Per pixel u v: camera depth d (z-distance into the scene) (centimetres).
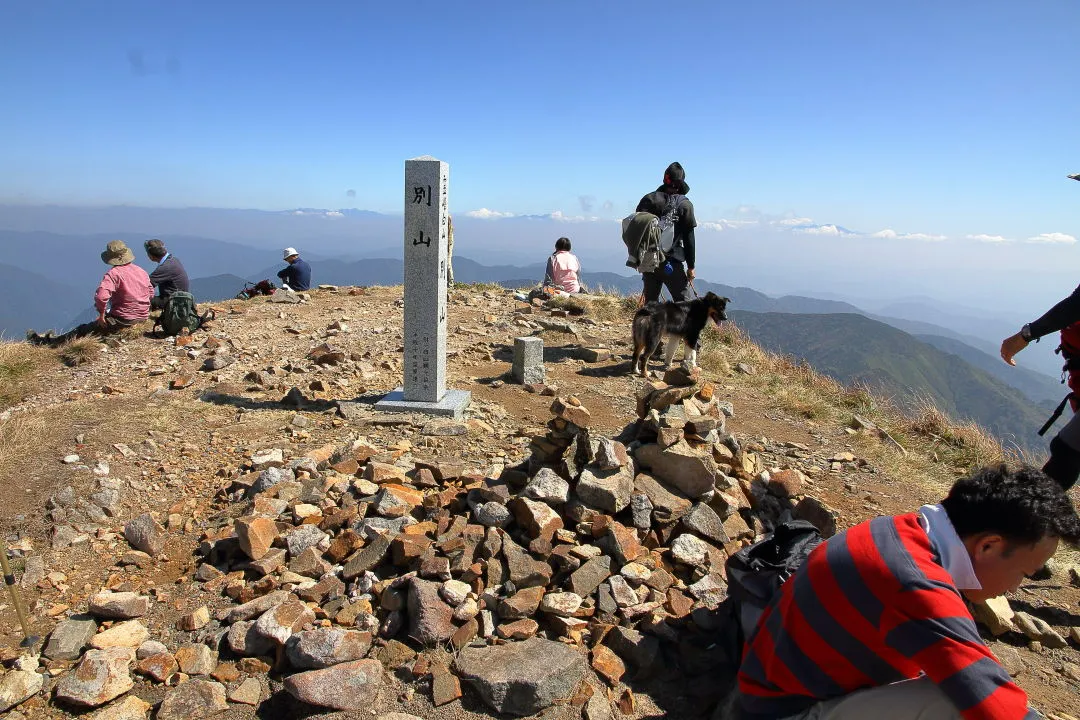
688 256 860
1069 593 391
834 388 846
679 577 344
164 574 381
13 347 841
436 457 521
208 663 292
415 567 340
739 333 1085
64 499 436
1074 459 358
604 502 362
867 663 185
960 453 658
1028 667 318
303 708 267
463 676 273
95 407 630
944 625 168
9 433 529
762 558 280
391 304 1208
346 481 459
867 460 585
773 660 204
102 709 269
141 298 962
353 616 312
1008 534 180
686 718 263
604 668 279
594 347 927
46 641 309
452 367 819
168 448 549
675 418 400
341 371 771
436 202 593
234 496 469
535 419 639
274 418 613
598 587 324
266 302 1188
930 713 182
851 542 190
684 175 842
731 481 403
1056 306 351
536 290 1356
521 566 328
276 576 352
